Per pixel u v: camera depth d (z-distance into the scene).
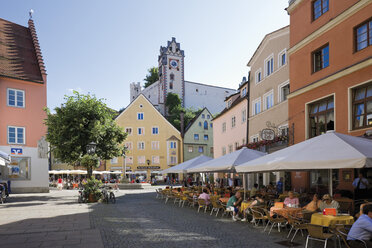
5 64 29.42
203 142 67.75
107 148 24.69
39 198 23.50
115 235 9.61
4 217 13.38
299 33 18.75
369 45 13.41
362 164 7.19
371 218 6.34
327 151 8.31
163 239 9.02
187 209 16.50
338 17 15.10
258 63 26.14
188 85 94.50
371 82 13.26
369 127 13.09
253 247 8.02
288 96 19.25
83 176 58.59
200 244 8.38
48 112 24.00
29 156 29.34
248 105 27.95
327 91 15.80
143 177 59.00
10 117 28.67
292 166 8.59
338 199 11.81
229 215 13.95
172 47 93.94
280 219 9.57
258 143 21.98
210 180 37.88
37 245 8.29
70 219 12.83
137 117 64.19
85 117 23.28
